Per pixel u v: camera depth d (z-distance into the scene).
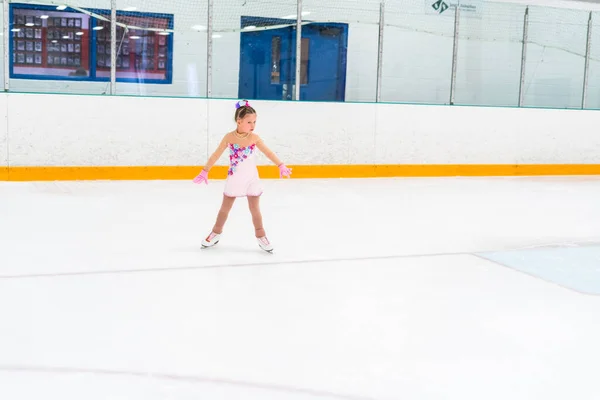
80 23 9.46
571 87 11.66
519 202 6.99
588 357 2.59
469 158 9.51
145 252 4.26
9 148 7.59
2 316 2.91
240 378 2.29
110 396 2.12
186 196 6.82
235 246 4.50
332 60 10.74
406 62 11.09
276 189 7.52
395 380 2.31
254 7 10.13
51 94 7.68
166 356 2.48
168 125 8.15
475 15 11.18
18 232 4.81
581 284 3.69
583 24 11.48
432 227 5.41
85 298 3.22
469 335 2.81
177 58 9.99
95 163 7.94
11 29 9.19
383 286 3.56
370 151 9.01
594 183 8.97
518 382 2.33
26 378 2.25
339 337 2.74
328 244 4.63
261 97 10.45
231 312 3.04
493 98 11.51
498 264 4.14
